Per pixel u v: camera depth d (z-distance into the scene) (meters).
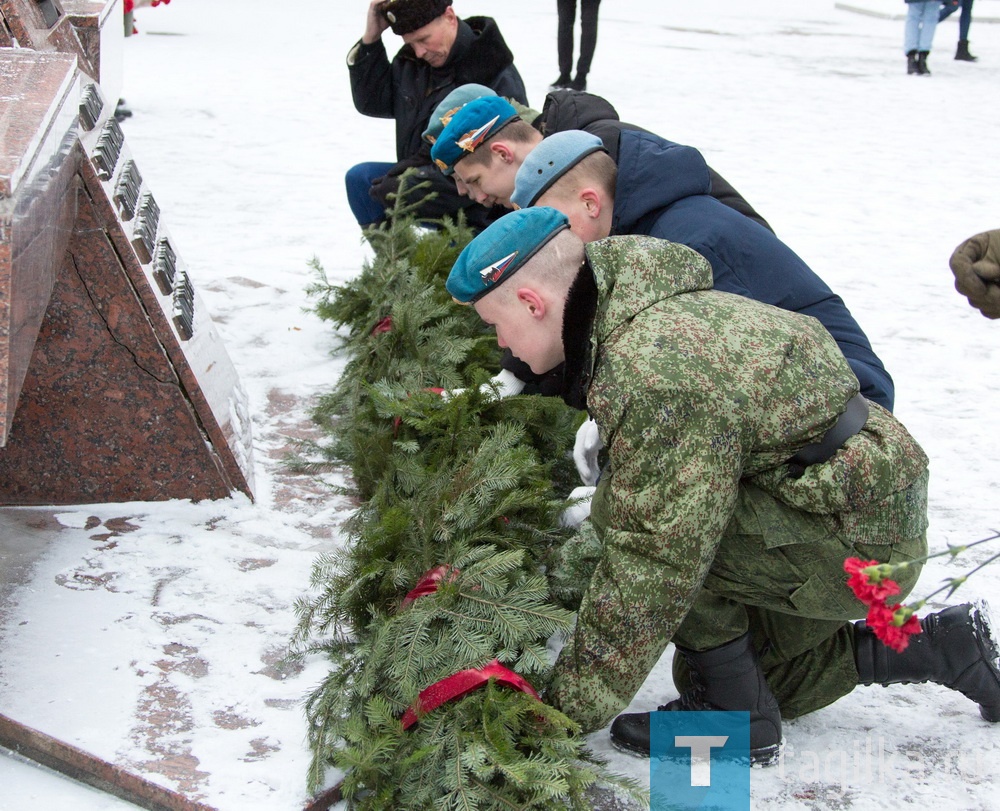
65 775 2.27
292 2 18.94
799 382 2.07
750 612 2.43
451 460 2.95
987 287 2.37
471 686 2.19
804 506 2.12
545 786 1.98
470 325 3.81
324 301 4.45
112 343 3.00
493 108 3.64
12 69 2.59
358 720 2.18
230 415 3.33
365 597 2.54
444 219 4.50
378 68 4.92
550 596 2.55
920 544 2.22
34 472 3.13
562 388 2.34
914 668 2.44
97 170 2.84
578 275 2.17
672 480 1.99
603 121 3.60
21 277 2.06
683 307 2.09
